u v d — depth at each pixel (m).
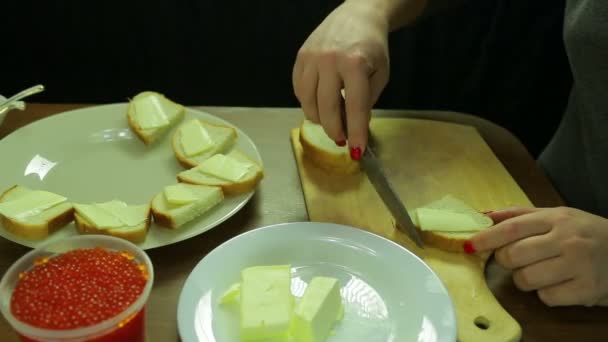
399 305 0.69
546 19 1.65
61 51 1.90
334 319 0.67
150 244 0.78
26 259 0.60
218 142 1.00
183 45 1.87
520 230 0.77
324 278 0.68
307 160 1.03
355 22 0.98
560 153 1.20
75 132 1.03
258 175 0.91
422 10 1.18
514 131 1.87
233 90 1.97
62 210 0.81
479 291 0.75
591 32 0.98
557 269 0.72
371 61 0.92
